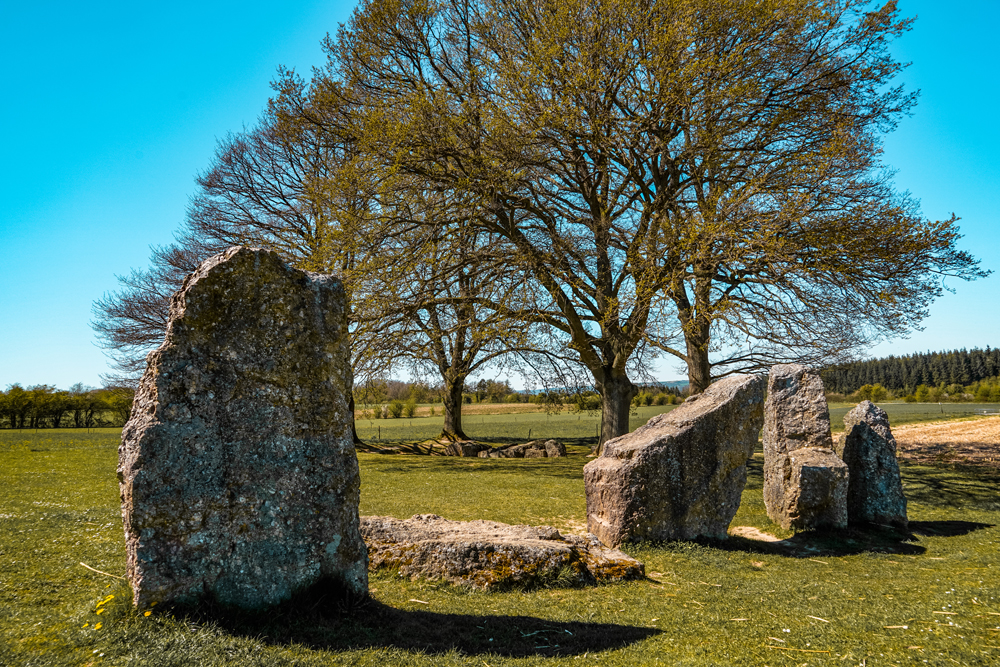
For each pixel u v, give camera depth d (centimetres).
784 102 1962
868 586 763
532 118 1938
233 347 541
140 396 522
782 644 530
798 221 1784
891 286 1856
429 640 526
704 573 825
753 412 1055
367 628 531
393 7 2189
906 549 1017
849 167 1933
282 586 527
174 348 518
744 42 1853
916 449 2631
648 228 2066
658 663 486
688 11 1792
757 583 778
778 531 1123
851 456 1218
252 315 553
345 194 2023
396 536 797
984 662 469
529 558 746
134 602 484
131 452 504
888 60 1923
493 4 2164
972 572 842
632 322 2023
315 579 549
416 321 2228
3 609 502
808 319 2030
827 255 1750
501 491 1614
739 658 493
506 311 2003
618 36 1909
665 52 1828
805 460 1136
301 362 569
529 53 2005
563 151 2061
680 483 1005
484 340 2078
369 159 2002
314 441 563
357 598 570
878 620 593
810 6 1811
